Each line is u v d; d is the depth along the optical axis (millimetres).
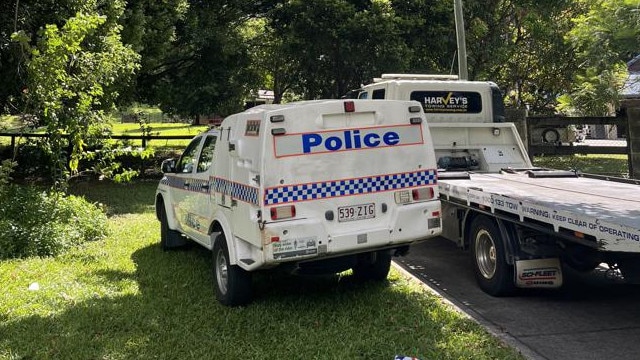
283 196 4957
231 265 5395
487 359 4207
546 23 19516
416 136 5512
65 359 4332
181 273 6828
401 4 16688
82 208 9172
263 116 4992
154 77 17656
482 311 5453
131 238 8953
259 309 5422
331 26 15836
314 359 4277
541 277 5551
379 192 5305
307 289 6090
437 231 5520
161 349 4488
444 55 17453
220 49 17078
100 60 9570
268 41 20297
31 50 8531
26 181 14898
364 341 4559
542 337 4730
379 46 15500
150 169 18766
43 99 8656
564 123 11883
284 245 4906
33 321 5102
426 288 6082
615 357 4289
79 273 6797
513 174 7988
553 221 4684
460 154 8695
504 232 5691
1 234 7645
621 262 4895
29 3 10234
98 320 5133
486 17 18172
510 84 23281
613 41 9352
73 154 9266
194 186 6754
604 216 4250
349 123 5250
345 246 5109
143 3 13969
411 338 4609
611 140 27266
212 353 4402
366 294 5840
